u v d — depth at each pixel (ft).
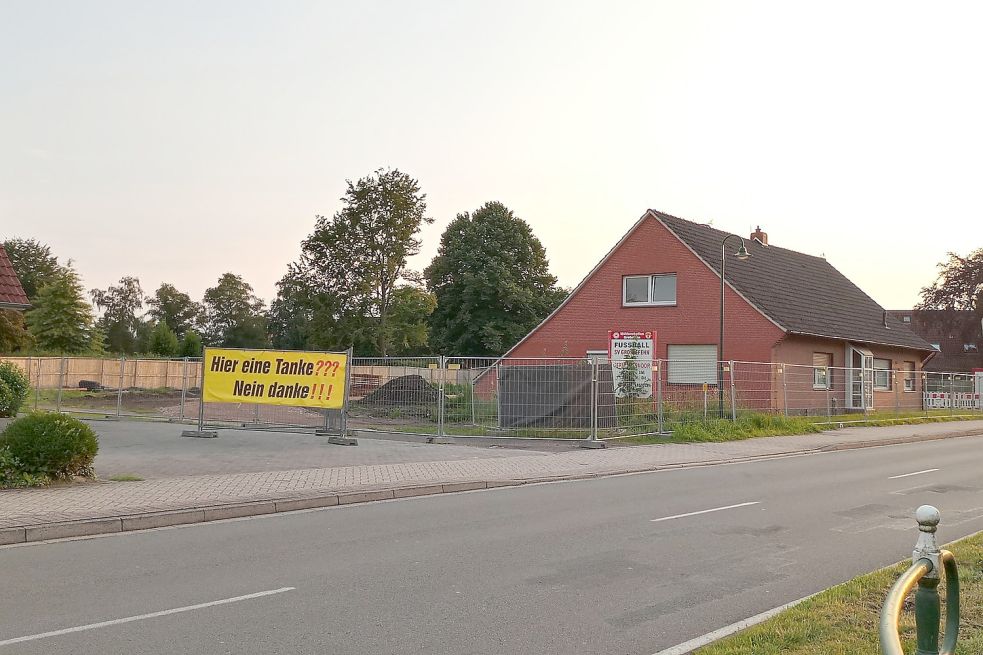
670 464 50.39
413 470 43.86
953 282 180.34
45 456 35.88
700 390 70.64
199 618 18.25
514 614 18.72
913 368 124.47
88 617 18.29
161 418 75.82
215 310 356.59
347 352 57.52
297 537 27.63
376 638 16.94
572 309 103.71
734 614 18.88
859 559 24.56
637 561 24.14
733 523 30.55
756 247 112.88
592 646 16.58
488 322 190.19
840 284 123.24
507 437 62.03
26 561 23.95
